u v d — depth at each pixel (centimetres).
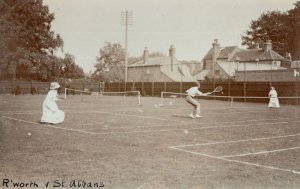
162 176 740
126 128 1502
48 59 5894
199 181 708
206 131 1439
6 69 5403
